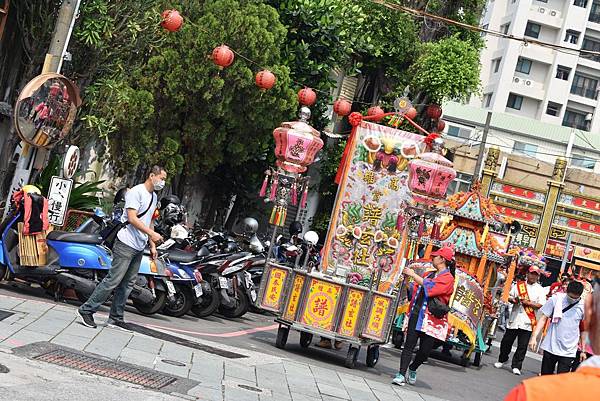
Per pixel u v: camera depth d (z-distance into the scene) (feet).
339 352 48.37
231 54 54.19
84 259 39.04
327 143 101.96
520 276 64.28
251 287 52.85
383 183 49.21
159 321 42.29
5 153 49.21
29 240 38.37
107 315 39.09
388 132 49.34
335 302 42.34
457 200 60.64
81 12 47.03
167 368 29.68
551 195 154.81
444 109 176.35
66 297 41.93
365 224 49.11
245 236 62.54
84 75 50.16
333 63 79.51
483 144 132.98
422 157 45.88
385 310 42.11
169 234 48.91
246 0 67.72
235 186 84.79
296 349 45.34
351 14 81.20
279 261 60.49
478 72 102.68
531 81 216.13
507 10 221.25
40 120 41.29
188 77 63.16
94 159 66.90
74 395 23.16
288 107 69.82
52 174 48.08
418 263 49.44
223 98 65.46
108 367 27.66
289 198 45.96
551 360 43.14
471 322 55.21
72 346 29.50
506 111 215.72
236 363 34.32
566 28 213.87
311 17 76.23
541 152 168.76
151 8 50.96
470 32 109.19
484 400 42.75
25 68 52.03
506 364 64.64
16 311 33.53
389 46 97.66
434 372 50.21
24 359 26.14
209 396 26.76
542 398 9.22
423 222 46.39
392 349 57.52
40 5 47.32
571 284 42.50
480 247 60.70
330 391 33.04
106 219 43.16
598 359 9.50
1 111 51.08
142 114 59.36
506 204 155.84
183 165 69.10
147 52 63.00
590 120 215.72
